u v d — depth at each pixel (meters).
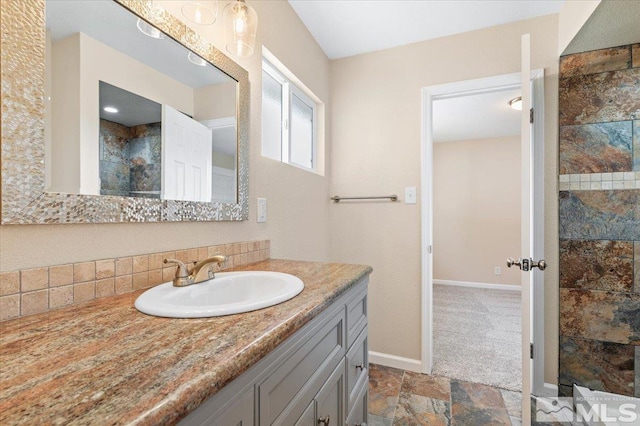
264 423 0.59
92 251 0.78
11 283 0.63
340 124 2.35
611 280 1.66
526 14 1.80
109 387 0.40
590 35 1.55
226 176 1.26
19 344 0.52
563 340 1.76
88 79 0.77
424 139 2.10
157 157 0.96
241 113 1.33
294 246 1.85
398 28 1.96
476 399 1.76
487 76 1.94
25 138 0.64
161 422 0.35
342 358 1.01
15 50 0.63
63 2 0.72
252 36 1.09
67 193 0.72
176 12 1.04
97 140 0.79
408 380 1.97
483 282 4.57
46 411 0.34
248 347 0.52
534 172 1.83
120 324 0.62
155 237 0.96
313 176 2.10
